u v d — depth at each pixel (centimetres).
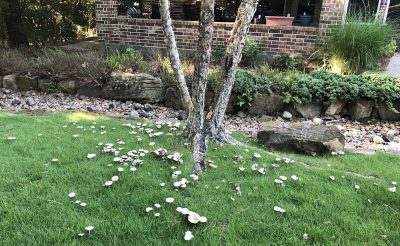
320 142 344
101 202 224
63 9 904
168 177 256
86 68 573
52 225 202
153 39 706
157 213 208
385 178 286
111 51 704
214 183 253
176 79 311
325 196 241
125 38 722
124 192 234
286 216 217
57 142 321
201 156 287
